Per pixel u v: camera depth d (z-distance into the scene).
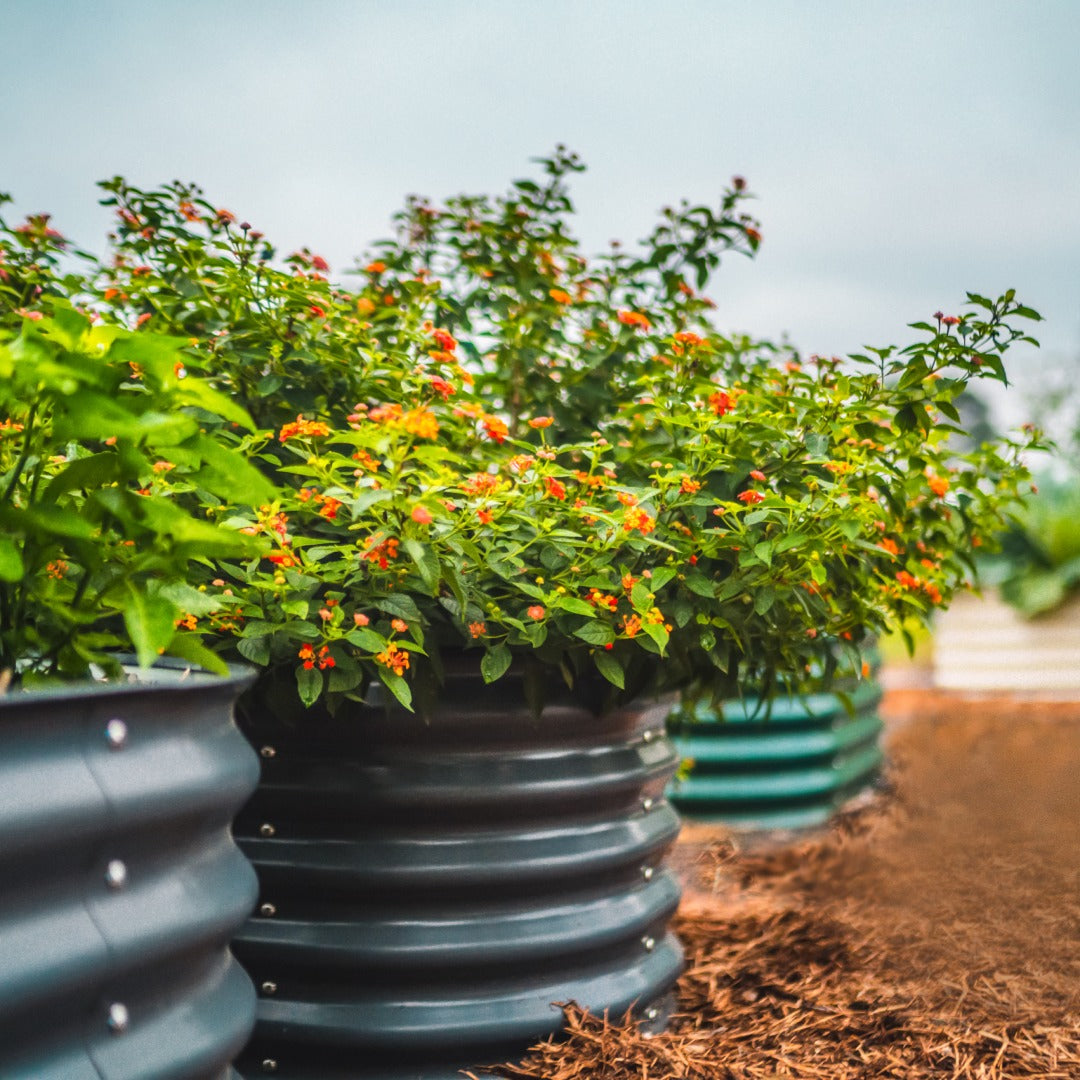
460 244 3.27
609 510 2.39
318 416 2.55
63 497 1.81
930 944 3.35
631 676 2.46
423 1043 2.29
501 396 3.13
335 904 2.34
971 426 22.77
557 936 2.39
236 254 2.62
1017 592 9.66
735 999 2.88
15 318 2.41
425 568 1.91
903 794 5.63
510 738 2.39
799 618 2.70
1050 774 6.21
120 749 1.39
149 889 1.43
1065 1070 2.45
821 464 2.49
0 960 1.24
